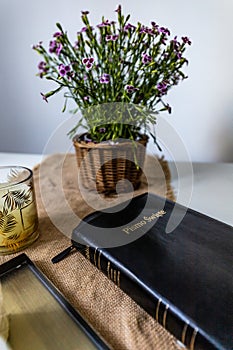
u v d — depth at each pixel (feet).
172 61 1.94
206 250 1.40
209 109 2.97
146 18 2.72
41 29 2.89
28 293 1.30
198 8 2.61
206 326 1.04
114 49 1.86
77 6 2.77
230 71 2.79
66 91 3.05
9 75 3.10
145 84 1.96
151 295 1.17
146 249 1.40
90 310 1.25
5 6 2.81
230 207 2.02
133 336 1.13
